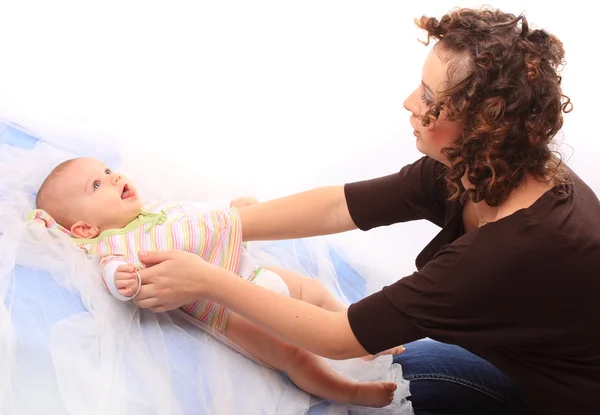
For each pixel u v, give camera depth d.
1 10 2.29
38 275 1.25
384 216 1.50
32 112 1.74
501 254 1.15
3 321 1.14
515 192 1.20
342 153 2.39
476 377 1.52
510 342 1.21
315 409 1.45
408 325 1.22
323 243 1.85
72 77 2.16
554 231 1.15
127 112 2.11
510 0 2.73
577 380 1.24
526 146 1.16
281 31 2.61
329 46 2.67
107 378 1.17
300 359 1.42
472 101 1.13
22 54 2.17
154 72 2.34
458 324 1.20
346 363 1.54
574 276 1.15
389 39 2.70
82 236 1.41
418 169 1.47
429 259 1.43
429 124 1.19
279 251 1.75
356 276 1.91
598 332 1.20
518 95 1.12
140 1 2.47
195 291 1.27
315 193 1.52
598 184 2.38
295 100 2.48
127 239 1.39
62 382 1.13
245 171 2.06
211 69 2.46
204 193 1.93
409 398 1.55
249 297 1.27
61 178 1.43
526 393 1.31
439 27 1.23
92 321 1.23
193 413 1.25
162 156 1.90
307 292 1.58
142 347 1.27
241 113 2.34
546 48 1.17
